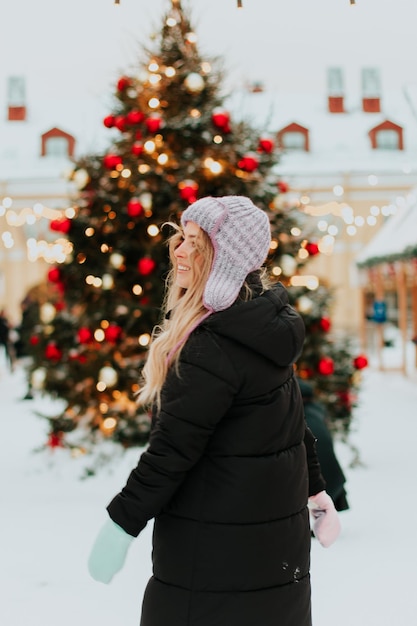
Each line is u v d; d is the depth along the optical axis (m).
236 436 1.81
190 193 5.18
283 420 1.87
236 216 1.90
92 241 5.84
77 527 4.76
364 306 17.36
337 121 31.17
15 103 31.20
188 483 1.82
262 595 1.79
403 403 10.64
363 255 15.66
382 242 14.30
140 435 5.83
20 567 4.04
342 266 26.19
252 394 1.81
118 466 6.35
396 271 13.82
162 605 1.82
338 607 3.47
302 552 1.90
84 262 5.88
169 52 6.08
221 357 1.78
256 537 1.79
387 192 27.08
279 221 5.92
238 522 1.79
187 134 5.80
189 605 1.78
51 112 31.64
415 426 8.62
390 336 21.36
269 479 1.82
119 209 5.72
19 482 5.98
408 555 4.17
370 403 10.69
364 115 31.69
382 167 28.67
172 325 1.90
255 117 6.38
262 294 1.90
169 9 6.15
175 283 2.01
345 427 6.25
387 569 3.96
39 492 5.66
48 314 5.96
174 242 2.11
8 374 16.14
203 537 1.79
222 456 1.81
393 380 13.78
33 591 3.71
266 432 1.83
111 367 5.77
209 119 5.79
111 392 5.96
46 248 5.98
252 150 6.05
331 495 4.27
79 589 3.73
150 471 1.77
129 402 5.89
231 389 1.78
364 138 30.27
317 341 5.90
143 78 5.95
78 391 6.04
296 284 5.95
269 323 1.81
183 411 1.75
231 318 1.79
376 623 3.29
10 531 4.69
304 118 31.22
